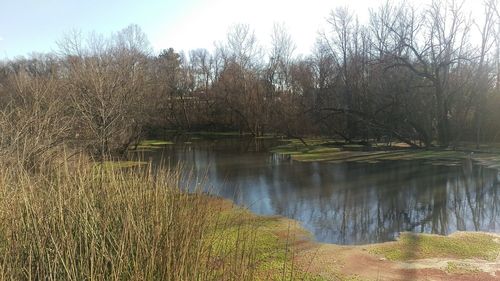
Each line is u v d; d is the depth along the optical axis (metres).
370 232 9.55
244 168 19.69
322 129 33.06
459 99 27.59
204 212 4.93
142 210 4.08
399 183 15.20
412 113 26.84
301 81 38.28
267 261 7.00
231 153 26.58
